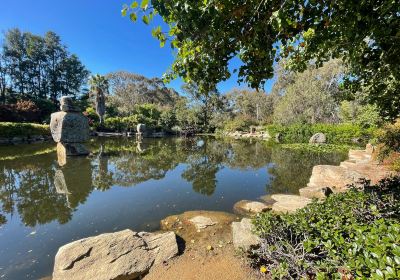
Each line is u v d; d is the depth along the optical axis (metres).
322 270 2.11
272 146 18.06
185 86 36.78
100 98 28.08
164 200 6.07
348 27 2.20
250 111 41.81
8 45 34.06
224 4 1.83
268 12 1.93
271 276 2.62
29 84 36.19
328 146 16.03
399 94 3.70
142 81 42.97
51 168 9.93
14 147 15.95
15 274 3.22
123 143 20.00
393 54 2.81
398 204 2.62
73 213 5.31
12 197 6.44
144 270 3.02
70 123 12.66
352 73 3.80
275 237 2.74
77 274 2.82
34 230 4.52
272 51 2.29
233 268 2.94
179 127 35.19
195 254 3.38
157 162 11.51
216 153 14.62
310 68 21.94
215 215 4.88
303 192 6.33
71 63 40.12
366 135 17.42
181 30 2.00
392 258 1.43
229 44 2.21
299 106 23.41
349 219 2.42
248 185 7.44
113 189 7.10
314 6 2.02
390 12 2.25
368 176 6.43
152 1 1.88
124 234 3.44
